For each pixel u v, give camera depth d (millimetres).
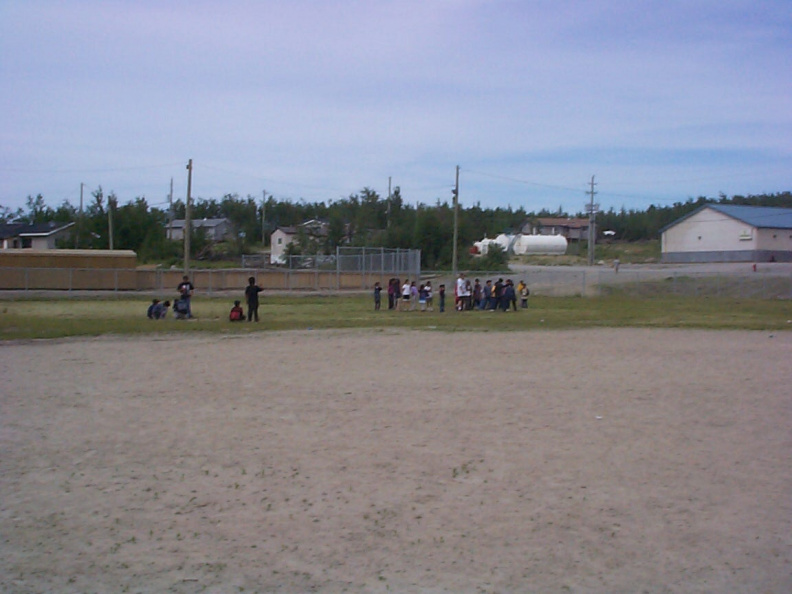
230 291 50938
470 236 85062
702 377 15133
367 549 6402
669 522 6992
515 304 37281
